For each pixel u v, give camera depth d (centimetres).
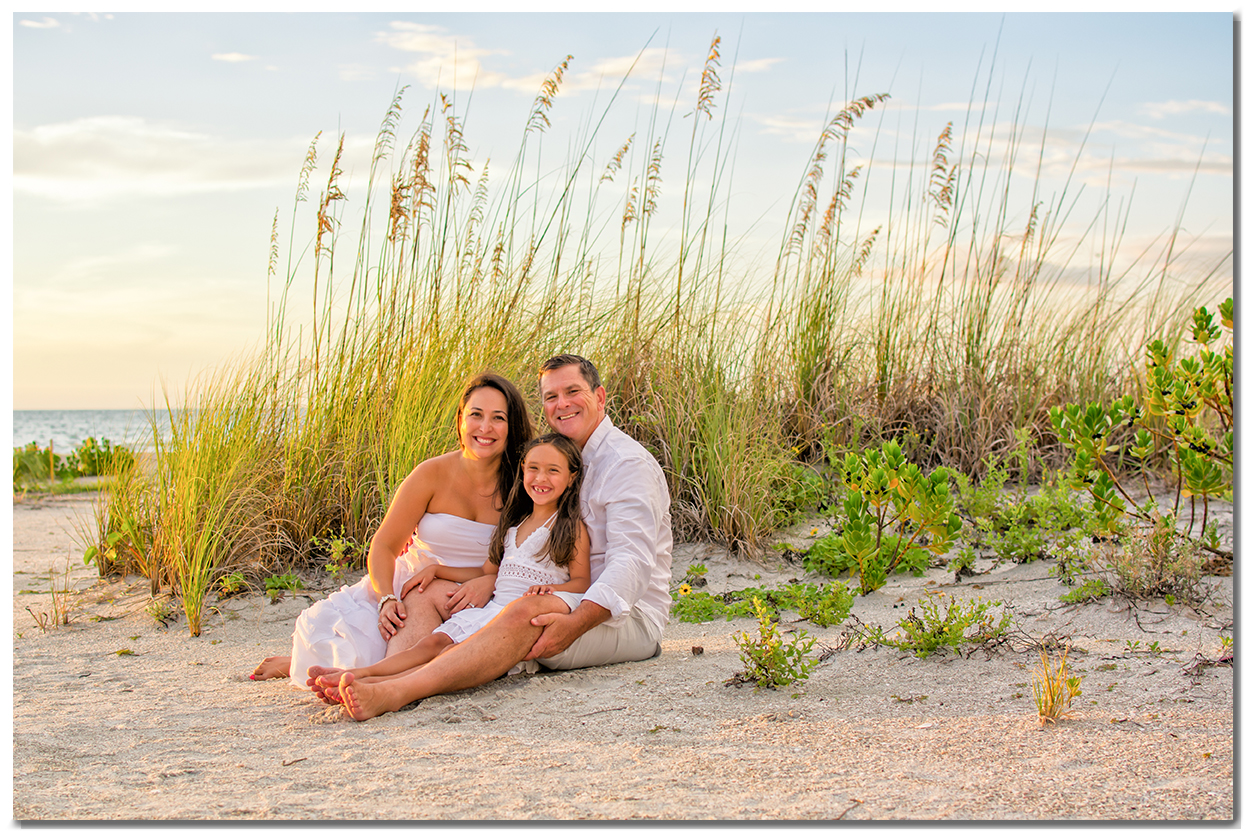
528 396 566
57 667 371
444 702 303
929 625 340
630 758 248
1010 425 636
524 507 359
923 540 493
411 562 359
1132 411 448
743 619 419
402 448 514
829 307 686
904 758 241
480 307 610
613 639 344
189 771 245
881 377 675
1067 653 319
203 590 432
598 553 350
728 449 550
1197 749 238
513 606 316
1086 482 437
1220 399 418
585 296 663
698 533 540
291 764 249
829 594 409
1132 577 372
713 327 642
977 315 682
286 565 503
